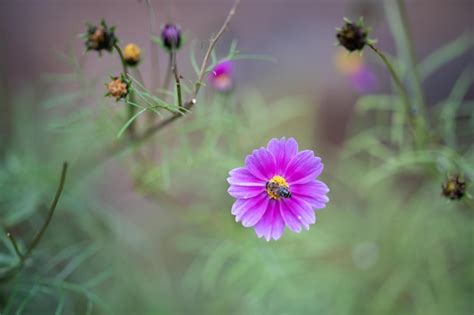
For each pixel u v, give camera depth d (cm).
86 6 125
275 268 90
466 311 97
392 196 102
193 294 100
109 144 89
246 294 96
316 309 97
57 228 93
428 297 97
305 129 109
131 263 98
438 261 97
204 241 101
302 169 69
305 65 127
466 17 131
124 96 72
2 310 86
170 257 106
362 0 94
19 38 120
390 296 98
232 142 89
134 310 96
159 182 90
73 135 93
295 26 131
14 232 92
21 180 90
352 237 102
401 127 87
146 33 124
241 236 91
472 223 97
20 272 79
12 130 102
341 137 121
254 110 96
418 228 98
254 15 131
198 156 87
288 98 120
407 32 83
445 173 81
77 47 118
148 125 85
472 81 120
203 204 97
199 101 86
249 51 127
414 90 85
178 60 115
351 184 103
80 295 94
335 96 124
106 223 94
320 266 100
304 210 69
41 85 107
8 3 123
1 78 116
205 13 129
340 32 74
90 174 94
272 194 68
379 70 113
